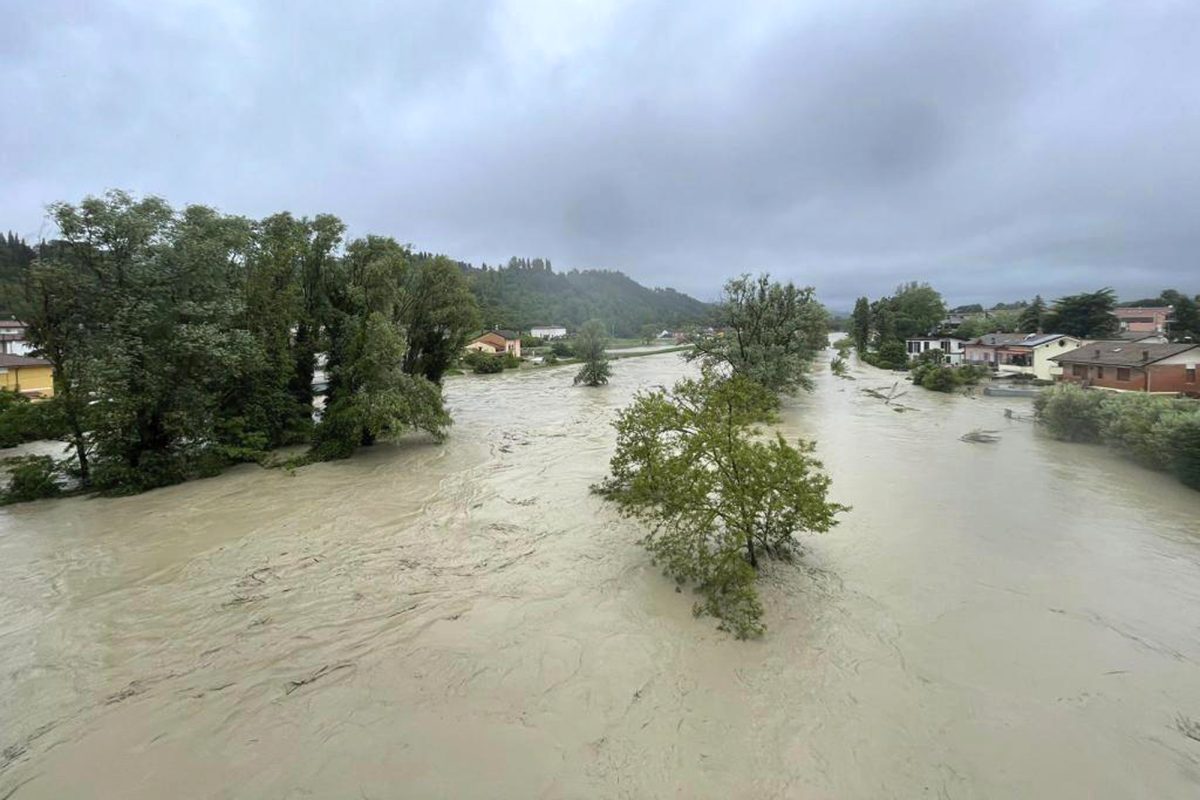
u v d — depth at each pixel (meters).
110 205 16.08
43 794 5.65
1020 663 7.54
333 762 5.98
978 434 22.53
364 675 7.50
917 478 16.39
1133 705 6.74
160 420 17.28
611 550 11.38
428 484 16.73
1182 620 8.64
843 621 8.52
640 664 7.56
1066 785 5.60
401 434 21.23
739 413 10.32
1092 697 6.88
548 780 5.70
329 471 18.41
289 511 14.38
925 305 87.19
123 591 10.12
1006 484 15.73
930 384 39.94
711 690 7.01
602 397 38.84
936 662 7.55
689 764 5.87
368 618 8.98
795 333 34.19
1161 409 18.23
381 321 21.20
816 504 9.37
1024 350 46.81
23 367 32.41
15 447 22.61
